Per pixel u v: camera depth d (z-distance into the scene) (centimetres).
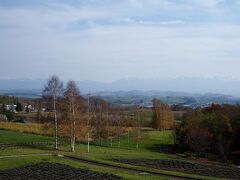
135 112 14738
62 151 8556
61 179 5228
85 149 9631
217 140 11962
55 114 9144
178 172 6744
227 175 6938
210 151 12088
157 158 9038
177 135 13075
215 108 13575
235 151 12069
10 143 9644
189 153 11750
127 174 5878
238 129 12094
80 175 5522
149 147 12912
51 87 9219
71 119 9044
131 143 13512
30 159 6769
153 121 17038
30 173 5553
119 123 14025
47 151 8294
